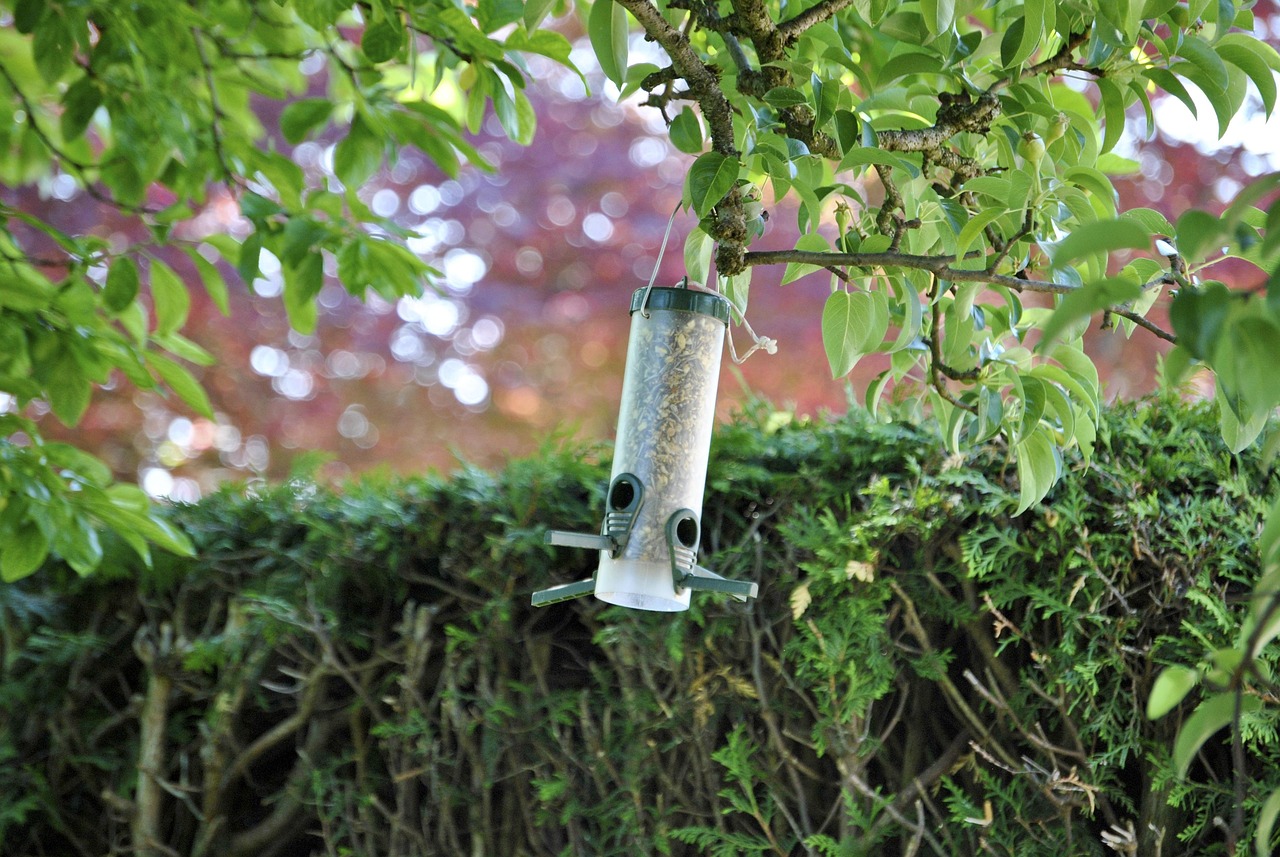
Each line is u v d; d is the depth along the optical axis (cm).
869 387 315
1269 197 639
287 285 405
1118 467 326
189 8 416
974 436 308
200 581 420
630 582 308
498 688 374
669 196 1256
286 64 500
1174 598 319
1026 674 336
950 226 263
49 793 427
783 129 269
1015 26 259
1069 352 283
